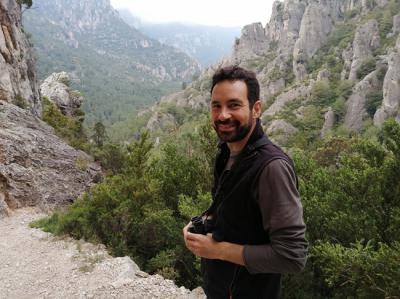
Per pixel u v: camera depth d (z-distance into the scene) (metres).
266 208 1.95
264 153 2.02
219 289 2.37
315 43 118.56
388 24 98.44
